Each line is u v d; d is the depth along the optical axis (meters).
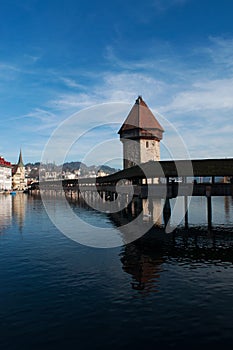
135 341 8.46
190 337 8.66
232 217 33.09
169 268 15.05
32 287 12.42
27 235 24.08
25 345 8.28
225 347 8.18
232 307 10.50
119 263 15.96
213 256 17.33
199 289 12.16
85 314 10.02
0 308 10.48
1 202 64.25
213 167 26.84
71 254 17.88
